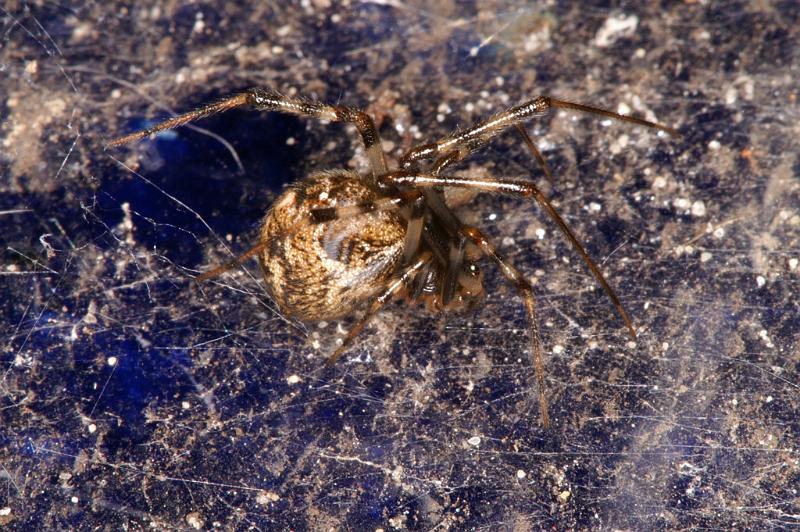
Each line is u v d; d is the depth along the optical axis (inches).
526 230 3.6
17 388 3.5
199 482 3.4
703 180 3.6
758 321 3.5
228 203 3.6
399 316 3.5
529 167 3.6
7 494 3.4
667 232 3.6
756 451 3.4
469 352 3.5
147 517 3.4
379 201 3.4
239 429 3.5
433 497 3.4
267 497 3.4
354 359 3.5
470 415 3.5
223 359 3.5
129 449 3.4
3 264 3.5
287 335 3.5
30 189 3.6
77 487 3.4
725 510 3.4
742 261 3.6
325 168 3.6
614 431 3.5
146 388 3.5
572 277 3.6
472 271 3.5
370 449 3.4
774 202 3.6
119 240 3.6
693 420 3.5
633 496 3.4
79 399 3.5
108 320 3.5
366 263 3.4
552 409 3.5
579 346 3.5
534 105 3.4
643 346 3.5
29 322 3.5
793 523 3.4
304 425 3.5
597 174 3.6
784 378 3.5
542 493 3.4
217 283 3.5
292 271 3.4
